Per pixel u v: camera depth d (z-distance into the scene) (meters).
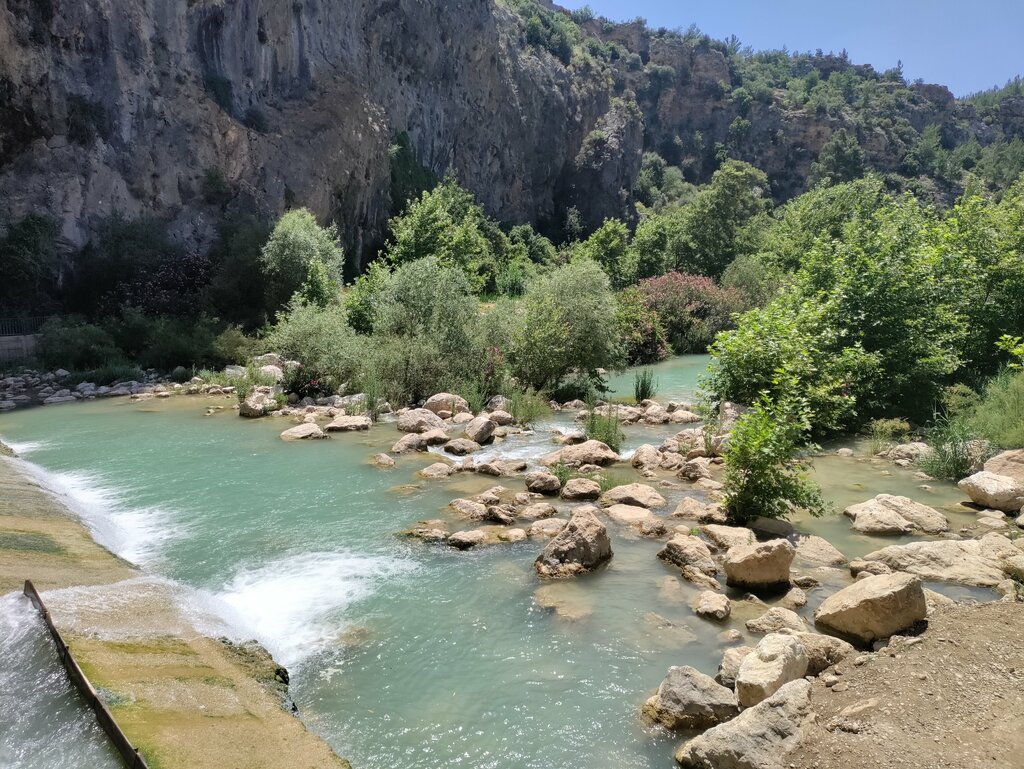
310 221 33.12
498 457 13.37
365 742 4.95
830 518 9.79
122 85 32.75
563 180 89.69
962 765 4.08
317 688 5.64
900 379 15.23
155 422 17.17
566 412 18.98
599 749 4.87
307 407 18.70
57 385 22.70
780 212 89.69
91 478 12.11
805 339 13.41
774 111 135.25
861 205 49.53
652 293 38.84
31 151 29.67
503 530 9.22
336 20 48.72
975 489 10.19
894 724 4.53
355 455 13.56
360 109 46.25
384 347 19.98
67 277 29.70
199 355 25.25
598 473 11.90
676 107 135.62
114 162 32.16
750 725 4.59
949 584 7.34
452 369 19.75
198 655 5.56
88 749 4.17
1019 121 164.12
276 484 11.56
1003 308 17.27
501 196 77.44
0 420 17.88
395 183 54.69
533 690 5.61
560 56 94.25
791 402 10.70
